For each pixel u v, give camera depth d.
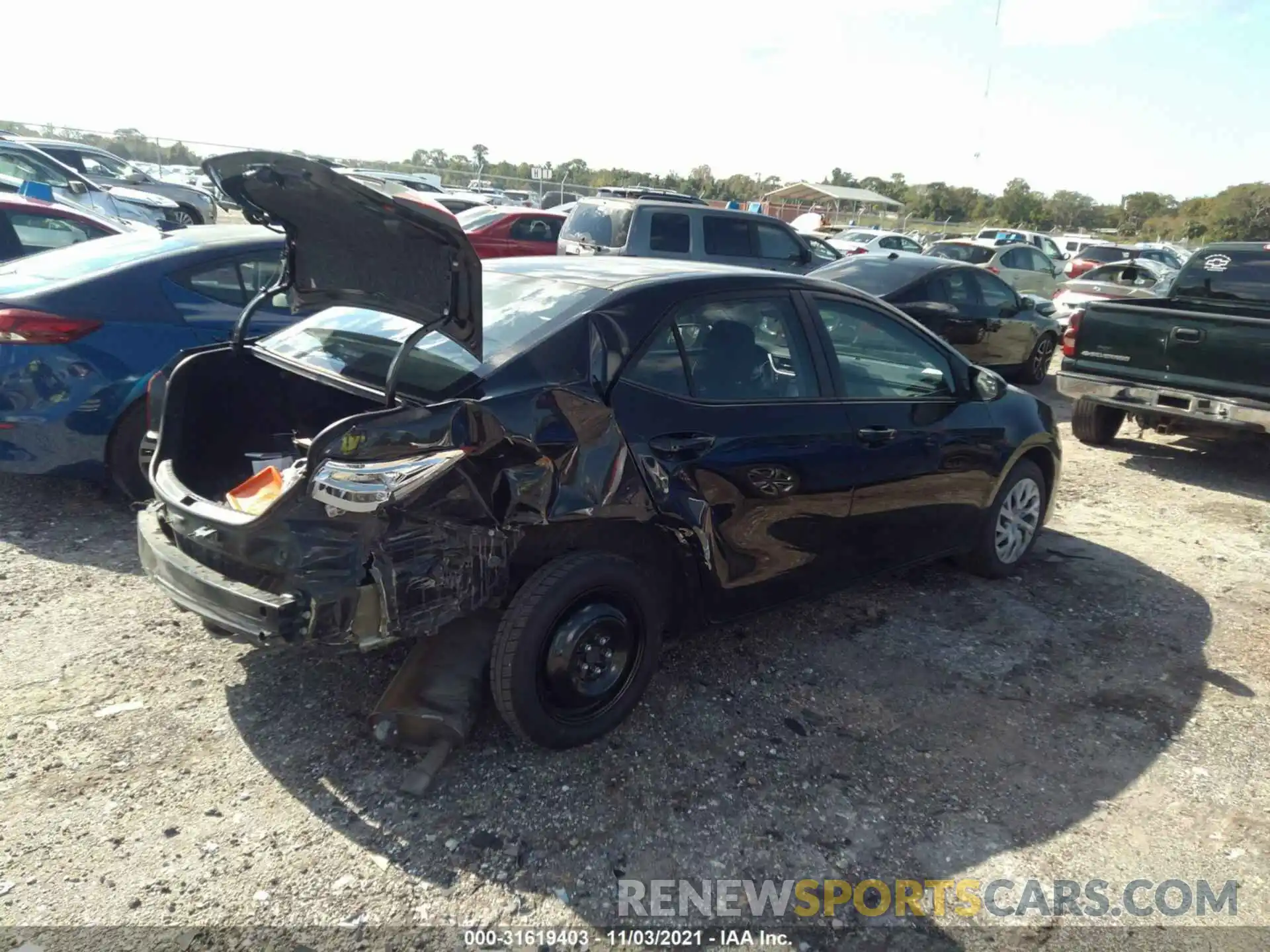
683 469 3.43
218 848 2.79
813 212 37.09
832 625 4.57
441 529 2.92
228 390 3.81
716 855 2.92
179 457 3.63
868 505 4.21
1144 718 3.90
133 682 3.61
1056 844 3.08
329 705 3.53
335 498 2.72
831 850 2.98
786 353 3.97
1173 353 7.41
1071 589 5.22
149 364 5.06
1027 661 4.34
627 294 3.52
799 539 3.94
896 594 4.99
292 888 2.65
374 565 2.81
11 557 4.62
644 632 3.46
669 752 3.41
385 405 2.91
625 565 3.33
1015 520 5.22
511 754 3.32
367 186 2.62
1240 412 7.03
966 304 10.38
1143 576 5.49
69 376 4.86
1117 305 7.76
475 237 14.72
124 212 15.01
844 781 3.33
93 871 2.66
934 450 4.49
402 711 3.15
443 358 3.20
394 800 3.04
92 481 5.58
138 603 4.25
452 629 3.39
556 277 3.72
